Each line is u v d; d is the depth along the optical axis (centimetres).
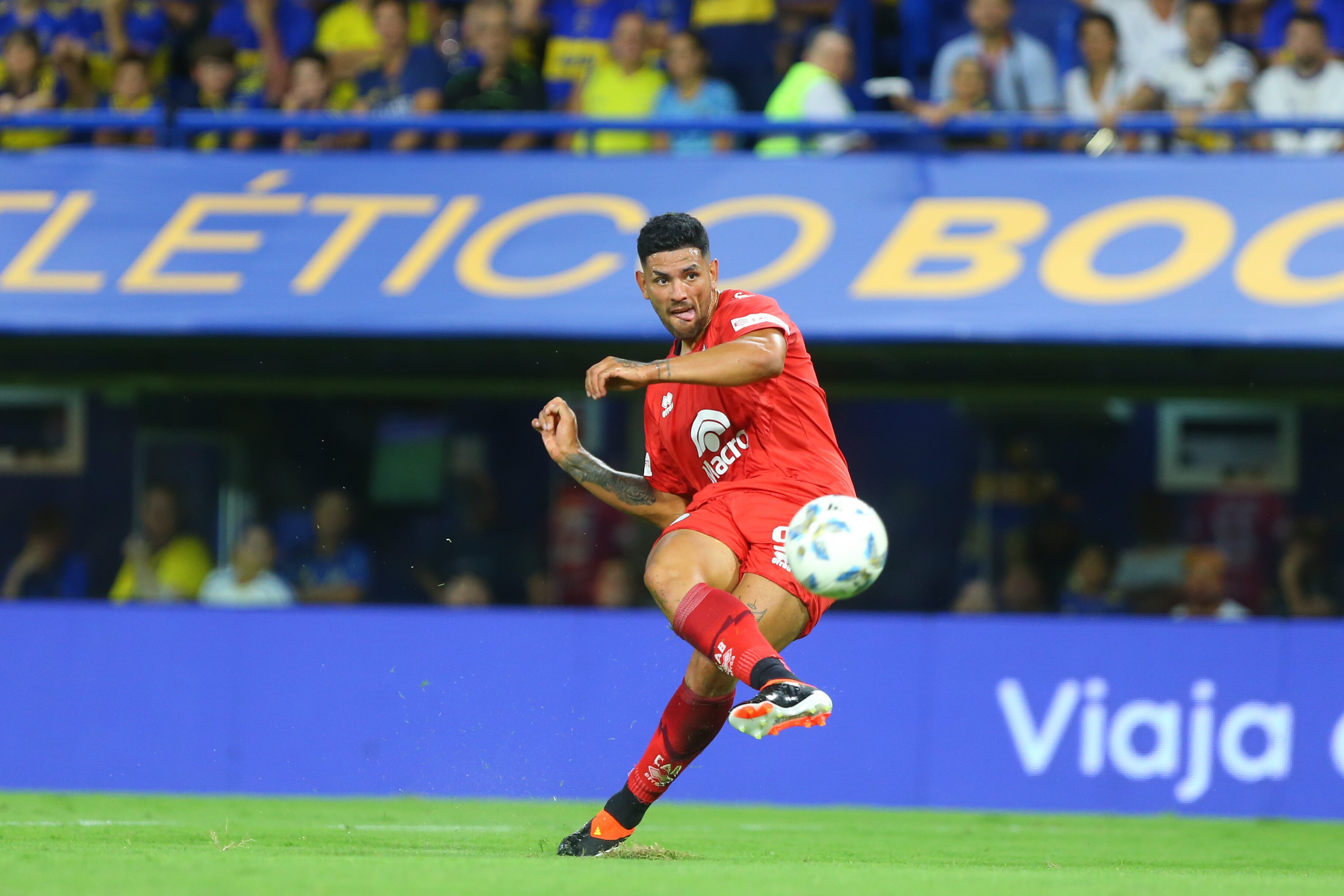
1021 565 3706
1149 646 2862
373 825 2236
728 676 1511
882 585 4041
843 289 3158
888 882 1216
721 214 3312
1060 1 3944
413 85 3853
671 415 1606
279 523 4062
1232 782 2823
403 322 3166
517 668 2938
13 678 3014
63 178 3456
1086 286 3122
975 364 3425
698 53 3722
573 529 3844
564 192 3378
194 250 3312
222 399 4047
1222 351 3206
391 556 4066
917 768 2881
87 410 4050
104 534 4056
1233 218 3203
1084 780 2850
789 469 1542
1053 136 3625
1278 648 2838
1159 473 3953
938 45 4028
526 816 2488
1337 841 2345
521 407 4072
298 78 3819
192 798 2814
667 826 2342
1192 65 3675
